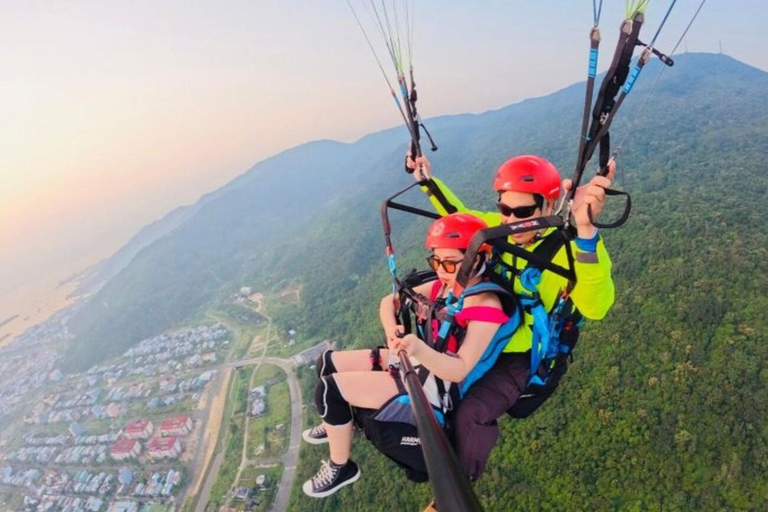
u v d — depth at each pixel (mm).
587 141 2529
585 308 2979
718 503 37094
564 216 2797
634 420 44156
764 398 41281
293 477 70938
